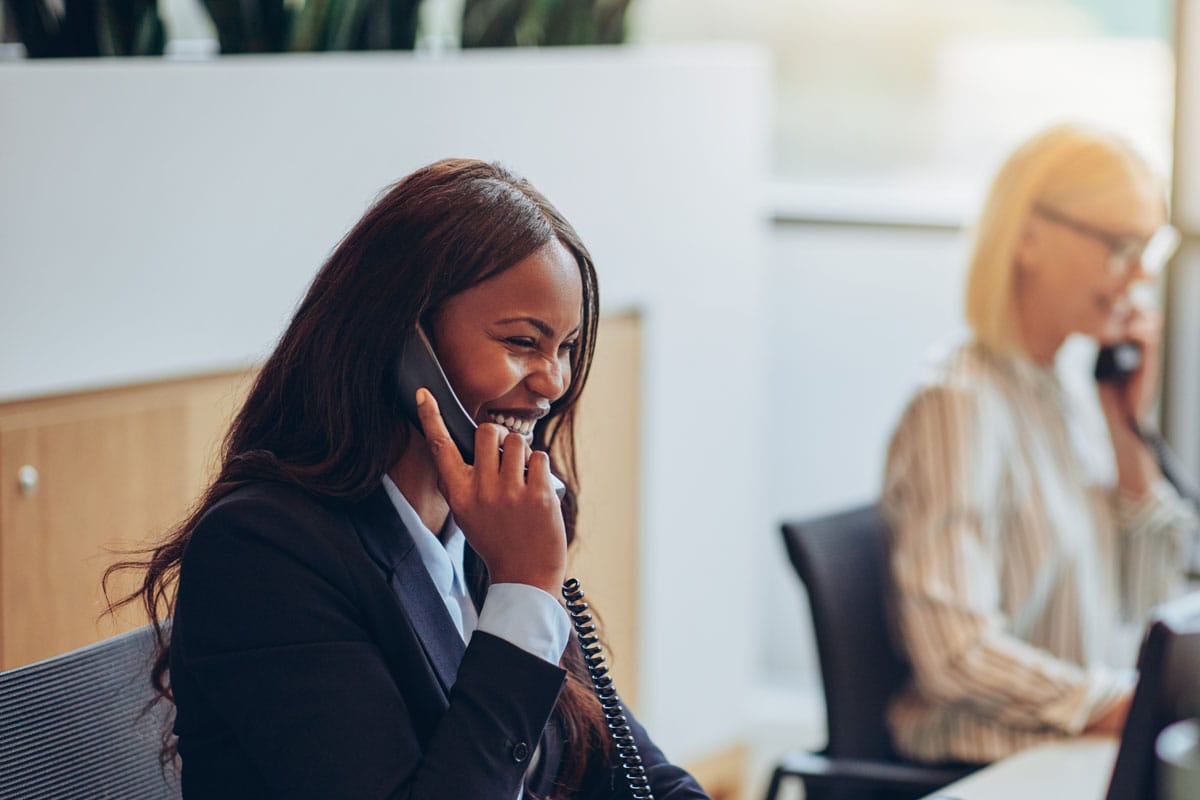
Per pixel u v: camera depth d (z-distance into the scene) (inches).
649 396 132.3
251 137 98.5
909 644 90.9
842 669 93.9
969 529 92.1
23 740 55.7
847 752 93.4
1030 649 89.4
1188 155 144.2
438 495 54.2
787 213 169.5
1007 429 94.7
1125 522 102.6
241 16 107.7
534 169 118.7
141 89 91.8
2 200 85.1
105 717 58.0
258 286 100.2
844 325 169.3
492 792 46.8
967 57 159.5
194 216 95.7
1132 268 95.0
